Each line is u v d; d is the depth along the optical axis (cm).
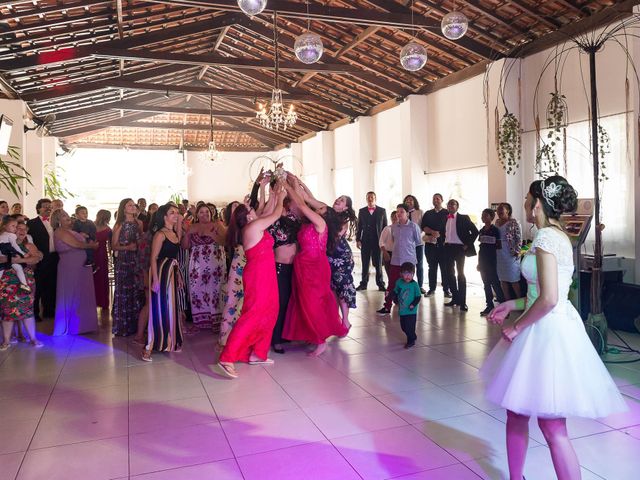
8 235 505
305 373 425
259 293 428
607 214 630
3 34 750
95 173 1778
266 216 433
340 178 1407
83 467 277
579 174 673
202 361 466
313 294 468
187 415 343
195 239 573
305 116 1447
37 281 639
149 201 1817
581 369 218
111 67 1057
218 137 1791
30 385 407
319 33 955
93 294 586
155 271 477
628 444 290
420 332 553
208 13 926
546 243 218
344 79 1129
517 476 238
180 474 268
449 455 282
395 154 1139
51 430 324
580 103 668
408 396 369
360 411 343
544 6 675
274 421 330
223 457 285
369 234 841
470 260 912
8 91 953
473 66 872
